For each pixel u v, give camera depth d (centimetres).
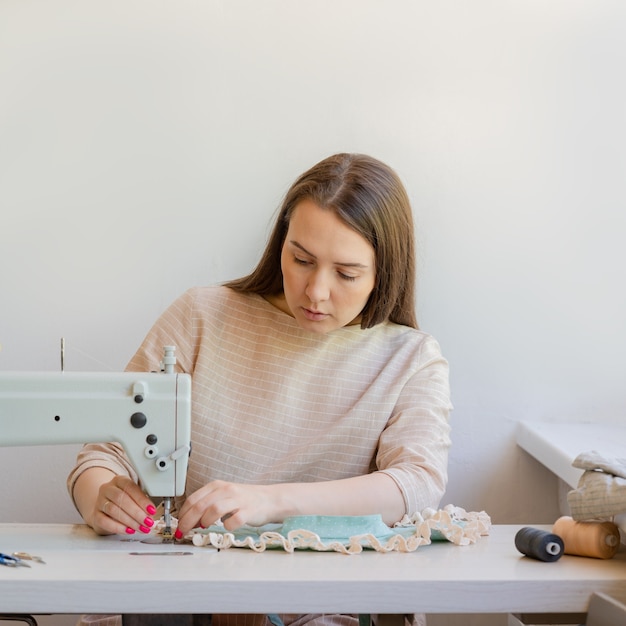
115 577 121
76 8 228
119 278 232
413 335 200
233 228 232
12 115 228
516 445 238
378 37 230
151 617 124
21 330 232
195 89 229
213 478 190
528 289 235
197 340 198
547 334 236
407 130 231
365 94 230
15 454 235
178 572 124
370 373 195
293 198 186
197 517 147
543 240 234
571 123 233
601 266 235
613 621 118
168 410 148
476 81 231
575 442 211
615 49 232
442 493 174
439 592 123
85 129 229
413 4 230
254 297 202
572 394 237
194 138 230
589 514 142
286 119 230
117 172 230
